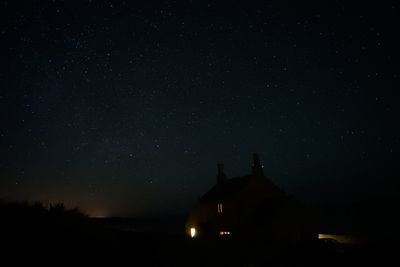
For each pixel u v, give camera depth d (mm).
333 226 50469
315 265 19297
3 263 8492
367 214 75500
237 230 36500
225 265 18094
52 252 10023
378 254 19953
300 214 35406
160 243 18047
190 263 15891
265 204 37938
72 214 14531
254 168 40688
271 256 22406
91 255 10977
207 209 41781
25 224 11148
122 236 15633
